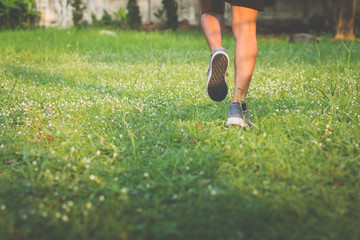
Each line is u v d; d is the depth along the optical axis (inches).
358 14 602.2
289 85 161.6
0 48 299.9
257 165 83.6
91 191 72.6
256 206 64.9
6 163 86.7
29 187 73.9
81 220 62.4
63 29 505.0
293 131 104.5
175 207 66.4
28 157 86.8
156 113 126.0
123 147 93.3
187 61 265.3
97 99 142.7
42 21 587.8
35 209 64.9
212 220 61.3
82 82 181.0
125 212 65.4
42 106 135.1
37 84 175.5
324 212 62.5
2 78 183.0
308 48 326.3
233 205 66.0
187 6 668.7
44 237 56.6
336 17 523.8
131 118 119.4
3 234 56.4
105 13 638.5
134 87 169.0
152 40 394.6
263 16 669.3
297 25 660.1
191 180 75.8
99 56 282.4
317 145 91.3
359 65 227.1
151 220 62.4
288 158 84.1
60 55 281.3
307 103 134.1
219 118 120.1
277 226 59.6
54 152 85.5
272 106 128.3
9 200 67.6
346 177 77.3
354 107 124.2
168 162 83.5
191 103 138.3
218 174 79.9
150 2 678.5
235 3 102.2
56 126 112.1
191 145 96.0
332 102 124.2
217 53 102.5
